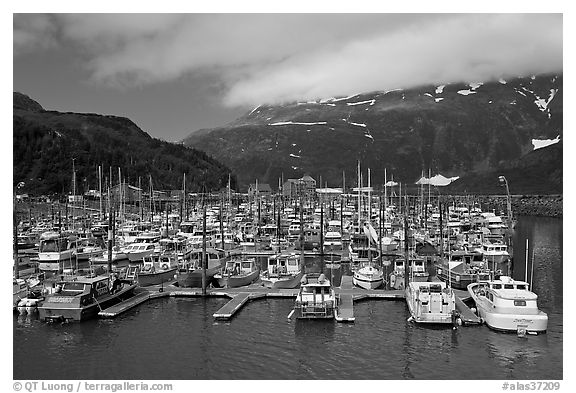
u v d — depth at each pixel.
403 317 54.22
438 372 40.06
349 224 129.00
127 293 61.22
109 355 44.12
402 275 69.19
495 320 48.59
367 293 62.53
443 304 50.59
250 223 140.75
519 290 50.19
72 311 52.19
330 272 80.44
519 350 44.34
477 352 44.09
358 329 50.41
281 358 43.28
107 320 53.66
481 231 121.88
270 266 71.75
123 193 191.75
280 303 60.72
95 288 55.75
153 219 151.62
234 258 90.62
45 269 79.56
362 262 80.19
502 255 80.88
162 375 40.00
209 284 68.25
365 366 41.47
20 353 44.56
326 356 43.53
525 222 178.88
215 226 124.38
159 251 86.06
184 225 125.75
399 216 161.75
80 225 126.69
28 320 53.38
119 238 104.19
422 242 97.31
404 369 40.75
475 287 60.84
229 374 40.16
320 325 51.81
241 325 52.09
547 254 98.38
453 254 75.75
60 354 44.34
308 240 112.38
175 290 64.62
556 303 59.78
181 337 48.56
